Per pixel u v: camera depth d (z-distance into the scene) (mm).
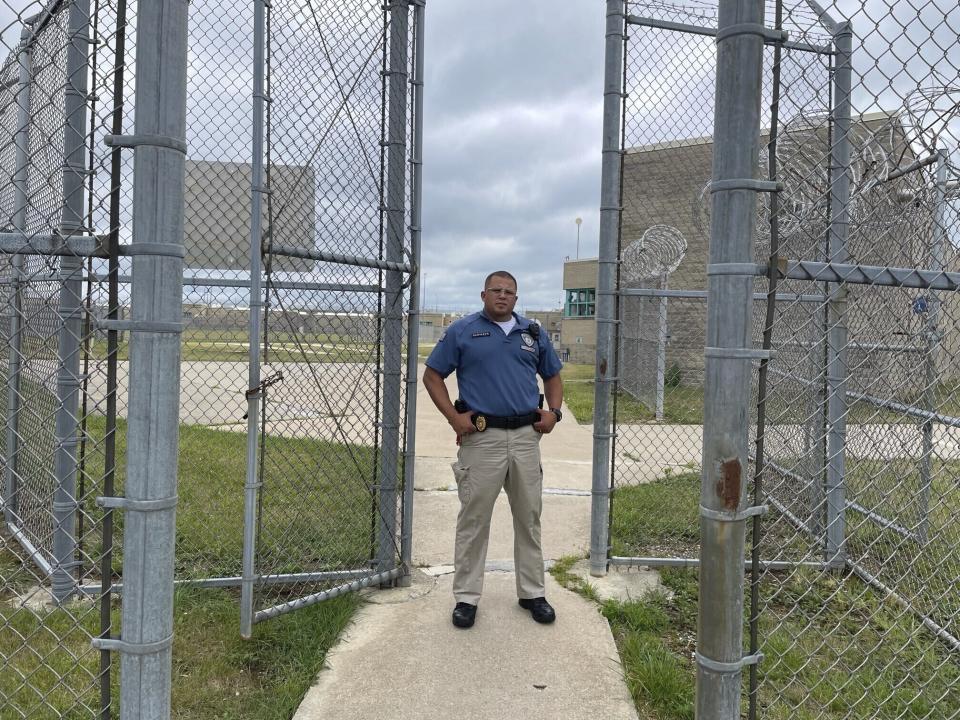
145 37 1550
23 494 4379
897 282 2074
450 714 2781
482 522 3566
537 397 3660
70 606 3545
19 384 4402
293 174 3496
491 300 3605
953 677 3080
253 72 3207
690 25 4242
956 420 3529
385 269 3787
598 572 4254
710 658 1730
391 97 3875
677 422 10180
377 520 4086
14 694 2547
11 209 3895
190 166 4445
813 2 3914
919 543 3682
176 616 3504
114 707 2678
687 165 6328
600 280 4227
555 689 2975
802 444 4793
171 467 1625
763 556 4398
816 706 2834
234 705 2824
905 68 2037
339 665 3139
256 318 3307
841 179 3885
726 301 1687
